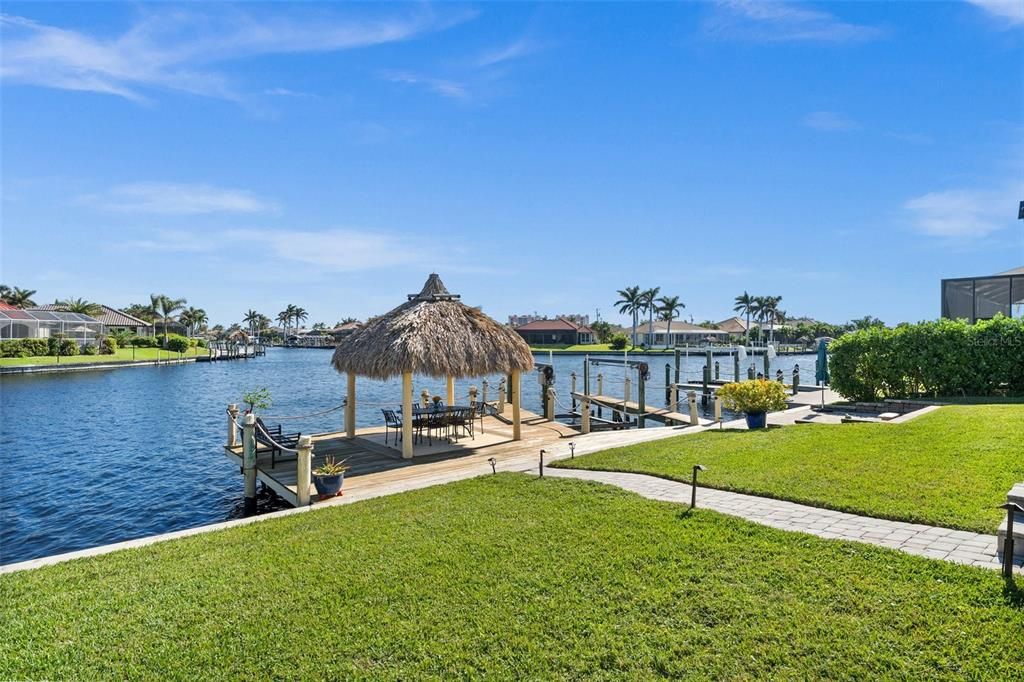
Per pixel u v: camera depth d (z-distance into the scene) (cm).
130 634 534
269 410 3391
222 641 518
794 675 431
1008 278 2180
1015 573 539
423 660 479
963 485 800
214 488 1573
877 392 1962
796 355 9688
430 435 1603
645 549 664
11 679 465
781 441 1206
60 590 639
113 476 1719
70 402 3584
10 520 1319
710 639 481
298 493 1023
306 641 514
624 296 10375
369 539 763
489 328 1528
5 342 6222
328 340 16050
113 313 10394
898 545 633
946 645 445
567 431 1717
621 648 479
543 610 545
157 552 761
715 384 3247
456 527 792
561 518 800
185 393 4178
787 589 548
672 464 1076
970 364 1764
